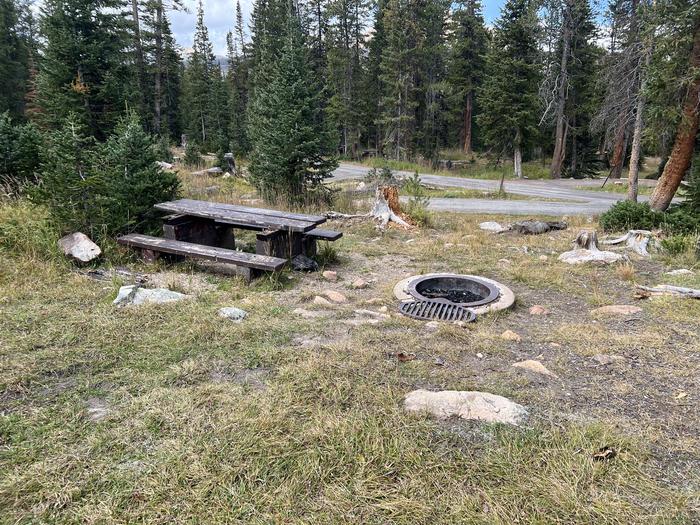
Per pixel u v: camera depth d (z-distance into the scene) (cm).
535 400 251
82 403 237
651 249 677
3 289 391
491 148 2698
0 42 2888
